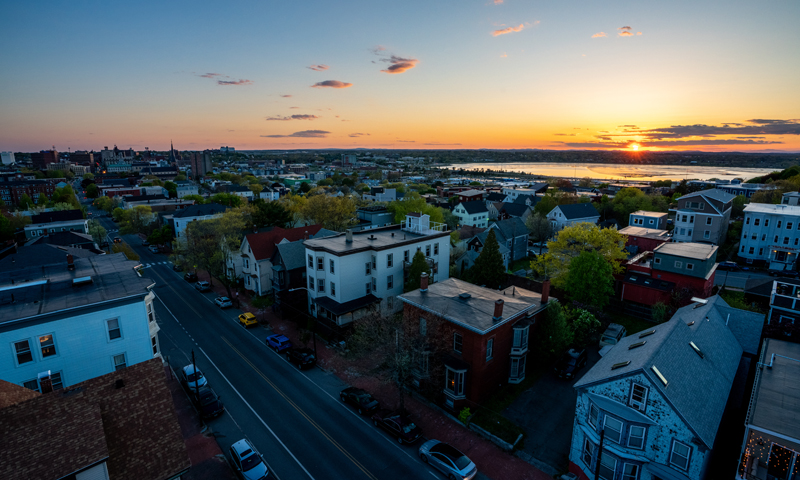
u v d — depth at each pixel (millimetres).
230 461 25375
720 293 52781
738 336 29516
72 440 16609
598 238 49031
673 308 43312
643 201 103250
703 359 23703
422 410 30641
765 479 18266
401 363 28000
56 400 18047
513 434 27219
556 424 28469
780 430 17828
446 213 101625
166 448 18562
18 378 24609
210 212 89812
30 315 24453
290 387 33719
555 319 33875
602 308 45500
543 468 24531
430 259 48812
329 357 38625
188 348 40625
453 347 30875
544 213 106312
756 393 20609
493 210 120062
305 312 47969
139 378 20719
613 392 21641
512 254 75938
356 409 30703
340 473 24297
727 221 80250
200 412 29328
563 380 33875
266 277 54562
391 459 25484
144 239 102625
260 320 47188
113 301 27141
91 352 26891
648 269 49344
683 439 19547
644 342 24641
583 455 23203
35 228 78312
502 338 31141
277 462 25219
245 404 31344
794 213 66062
